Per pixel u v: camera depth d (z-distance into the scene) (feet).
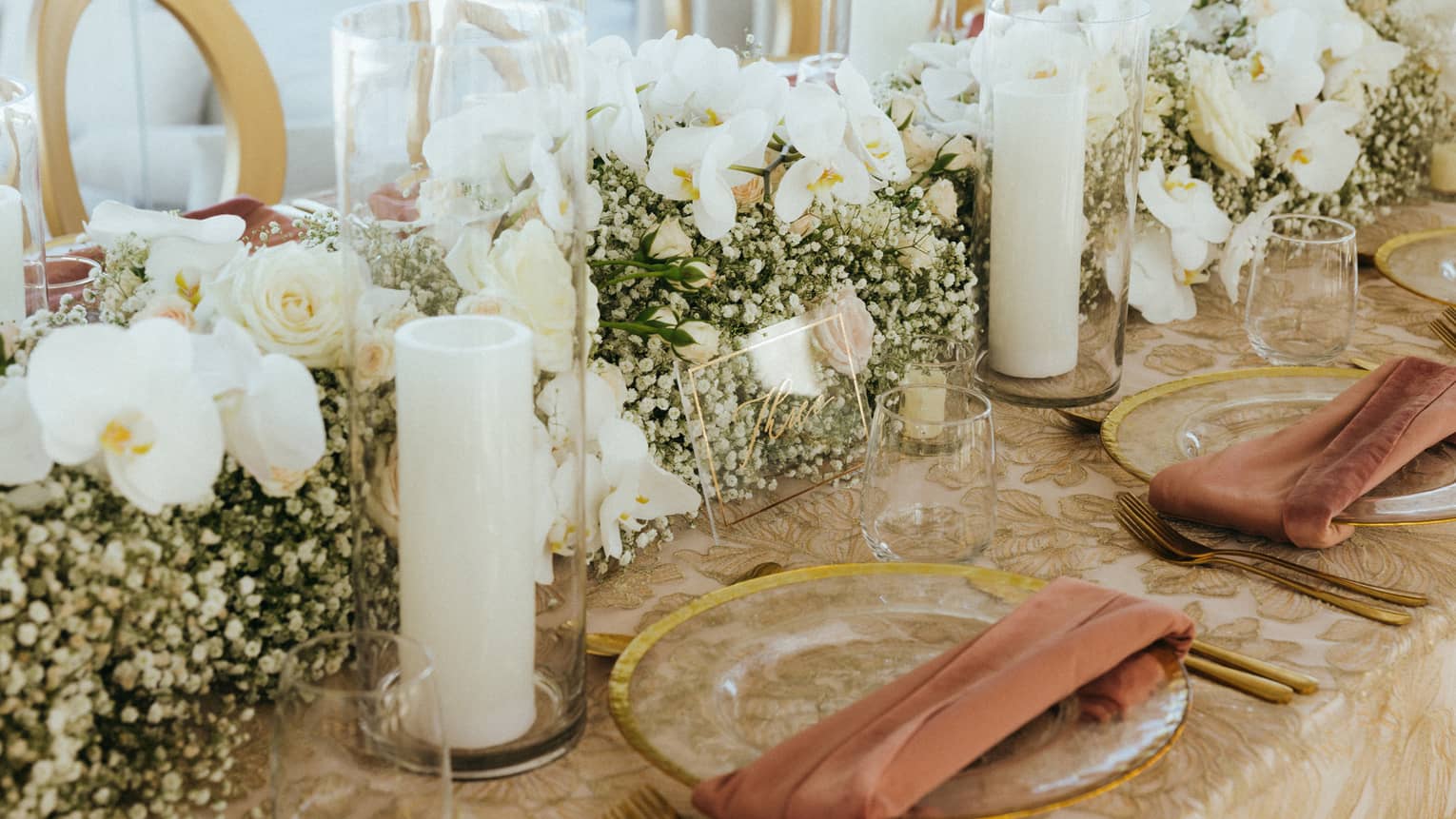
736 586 3.14
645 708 2.68
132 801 2.51
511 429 2.47
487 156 2.43
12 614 2.26
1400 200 6.29
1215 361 4.78
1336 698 2.92
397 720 2.09
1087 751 2.48
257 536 2.75
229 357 2.56
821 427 3.88
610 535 3.28
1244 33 5.65
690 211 3.71
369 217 2.41
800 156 3.83
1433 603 3.29
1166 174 5.03
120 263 3.28
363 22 2.44
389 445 2.51
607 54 3.86
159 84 11.79
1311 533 3.36
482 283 2.47
